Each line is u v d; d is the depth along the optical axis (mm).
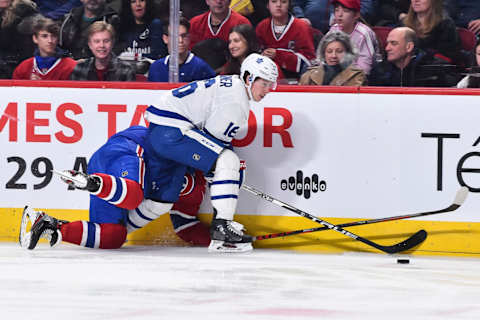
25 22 18031
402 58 17984
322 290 7543
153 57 17953
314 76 18188
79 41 18062
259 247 13203
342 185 13055
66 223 11773
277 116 13195
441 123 12836
